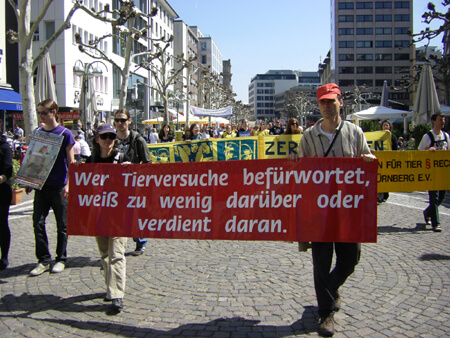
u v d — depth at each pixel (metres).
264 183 4.03
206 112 30.45
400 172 7.46
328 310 3.62
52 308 4.23
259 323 3.82
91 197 4.38
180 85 70.81
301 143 4.11
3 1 20.23
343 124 3.92
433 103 16.66
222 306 4.21
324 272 3.74
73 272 5.36
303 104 115.25
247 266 5.49
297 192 3.95
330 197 3.88
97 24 41.19
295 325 3.78
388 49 115.25
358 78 115.81
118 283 4.15
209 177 4.15
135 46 52.00
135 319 3.95
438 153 7.45
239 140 9.76
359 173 3.85
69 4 35.62
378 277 5.00
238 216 4.09
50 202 5.46
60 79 35.16
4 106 18.50
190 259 5.87
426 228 7.67
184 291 4.63
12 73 35.25
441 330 3.63
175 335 3.61
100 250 4.50
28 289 4.78
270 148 9.68
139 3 52.56
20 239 7.19
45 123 5.44
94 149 4.62
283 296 4.45
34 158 5.34
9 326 3.83
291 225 3.96
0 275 5.29
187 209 4.21
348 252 3.91
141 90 55.25
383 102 31.47
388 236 7.08
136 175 4.32
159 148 9.93
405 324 3.76
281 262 5.64
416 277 4.99
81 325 3.84
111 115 45.81
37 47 35.41
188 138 11.24
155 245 6.71
